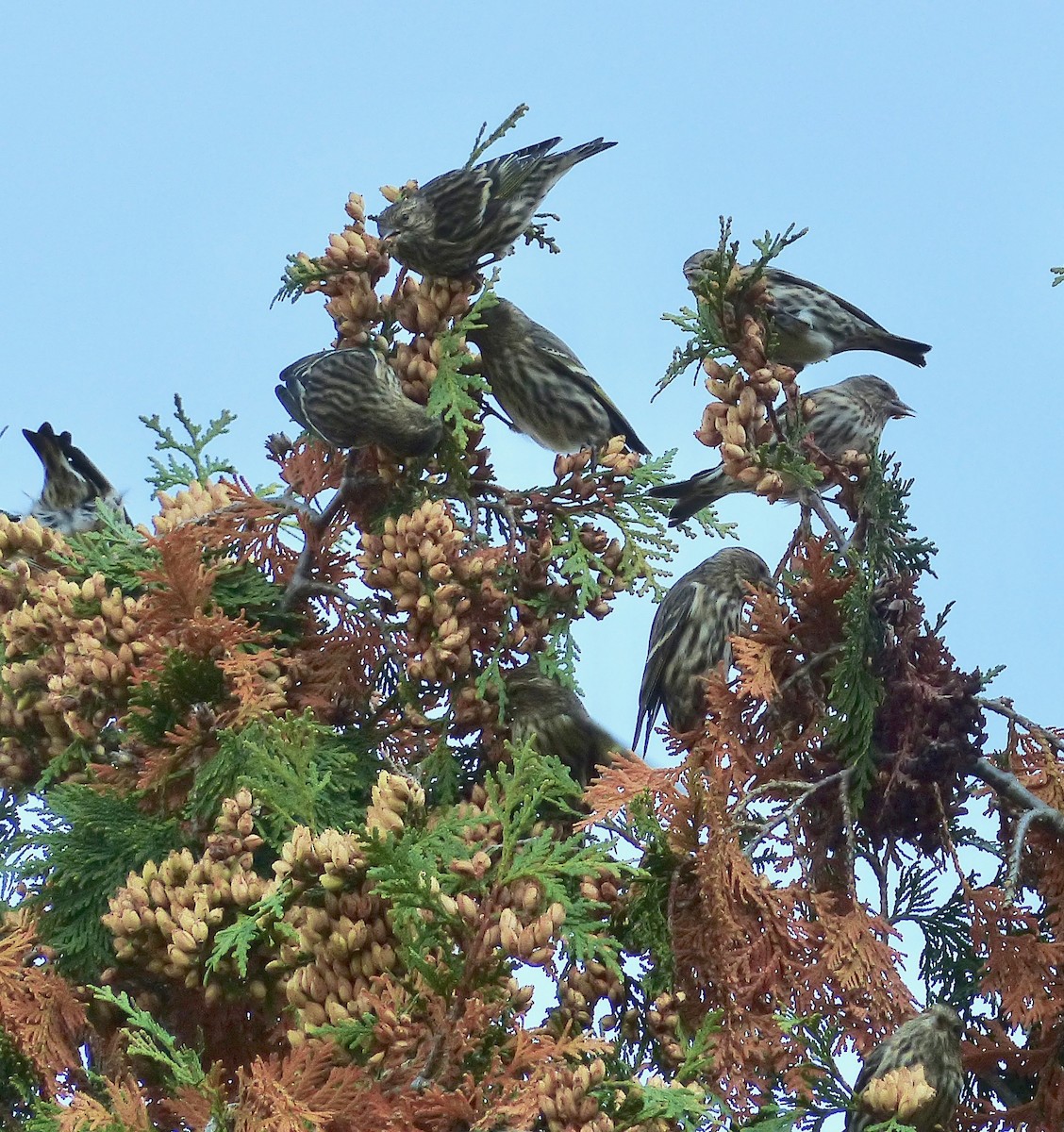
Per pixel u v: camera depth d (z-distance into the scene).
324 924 7.98
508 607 10.63
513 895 8.06
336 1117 7.42
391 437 10.70
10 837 10.45
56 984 9.15
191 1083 7.62
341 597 10.69
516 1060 7.62
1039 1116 9.45
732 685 10.19
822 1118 8.81
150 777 9.48
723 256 10.59
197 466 12.51
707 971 9.18
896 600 9.85
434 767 10.31
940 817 9.78
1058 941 9.46
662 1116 8.15
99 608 10.33
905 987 9.13
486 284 11.23
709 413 10.61
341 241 11.25
